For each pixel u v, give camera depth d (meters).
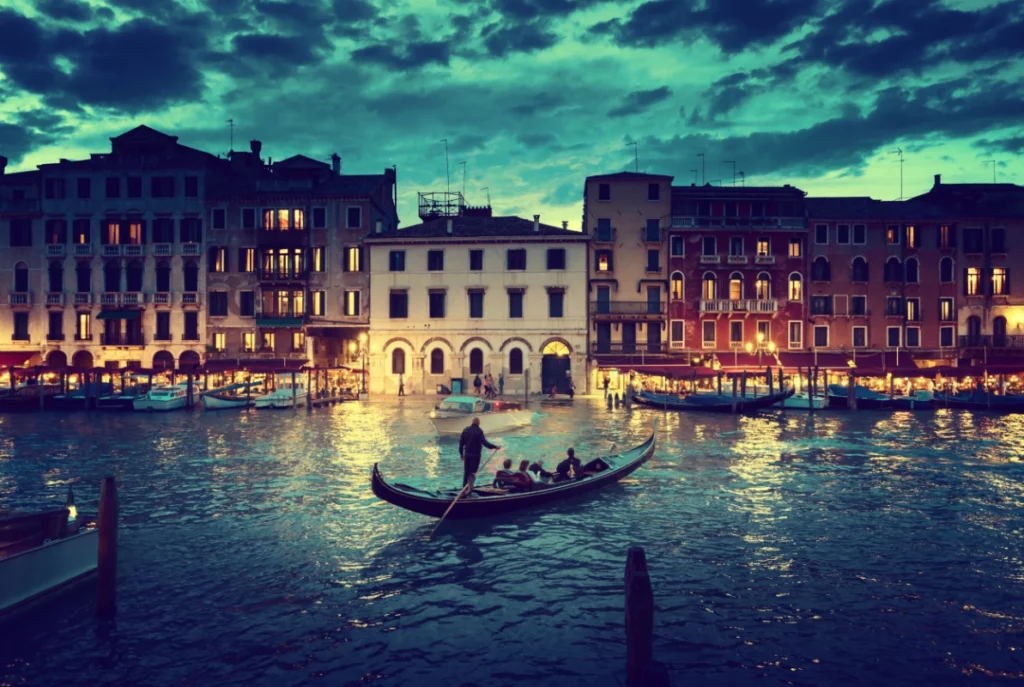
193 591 11.52
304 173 51.44
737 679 8.75
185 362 49.50
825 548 13.74
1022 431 31.25
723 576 12.23
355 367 49.22
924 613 10.66
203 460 23.06
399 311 48.56
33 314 50.22
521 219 51.56
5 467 21.83
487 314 48.03
